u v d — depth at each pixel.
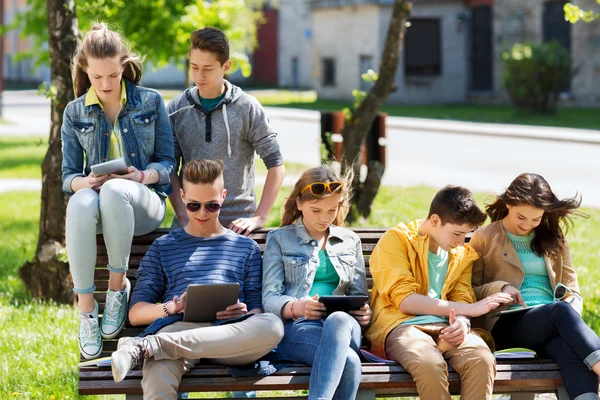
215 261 5.52
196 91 6.16
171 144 5.91
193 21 16.81
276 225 12.72
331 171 5.57
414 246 5.56
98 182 5.43
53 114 8.80
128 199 5.31
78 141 5.77
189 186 5.43
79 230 5.22
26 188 17.59
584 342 5.13
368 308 5.42
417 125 30.55
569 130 27.94
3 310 8.62
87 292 5.34
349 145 12.72
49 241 9.05
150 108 5.78
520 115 34.53
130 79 5.79
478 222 5.38
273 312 5.36
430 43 42.34
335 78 44.62
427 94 42.59
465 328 5.16
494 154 22.98
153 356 4.83
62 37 8.71
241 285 5.54
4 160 21.92
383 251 5.59
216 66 5.95
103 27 5.53
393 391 5.18
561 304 5.35
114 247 5.32
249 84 59.44
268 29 58.16
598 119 32.16
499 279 5.86
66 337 7.66
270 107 40.41
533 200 5.60
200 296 5.02
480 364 5.06
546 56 33.59
